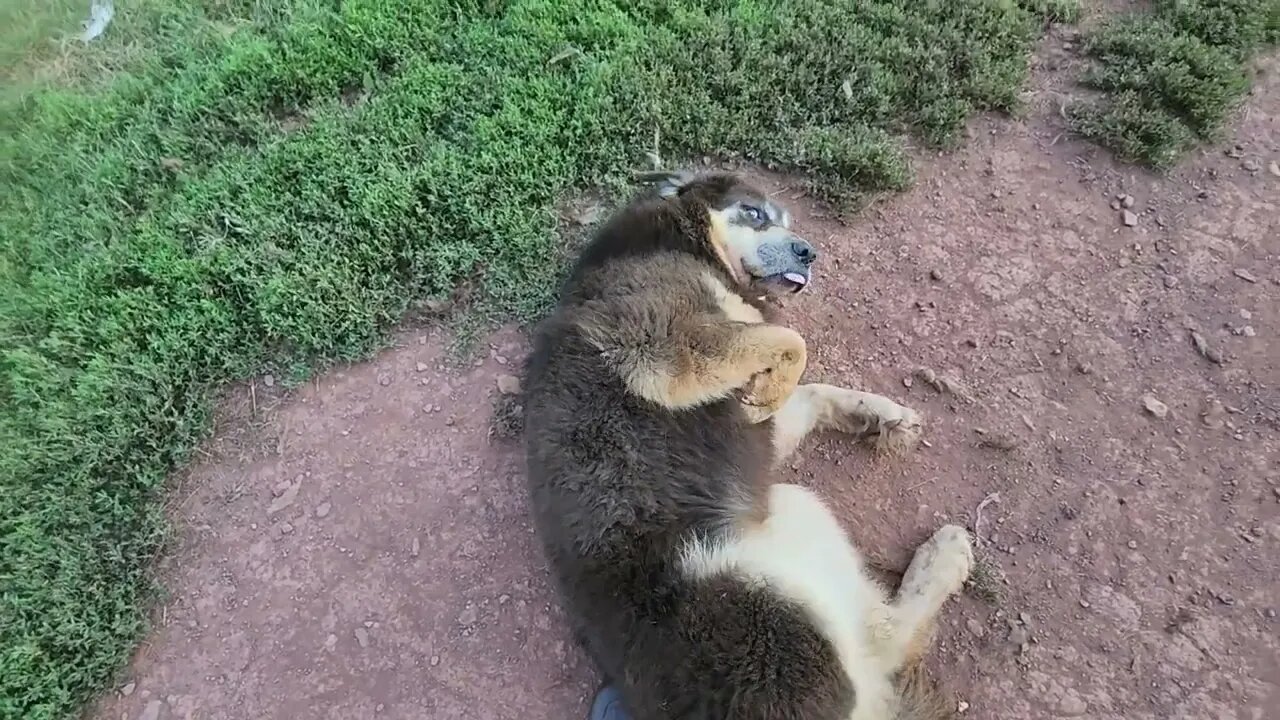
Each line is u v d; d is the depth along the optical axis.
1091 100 1.45
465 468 1.20
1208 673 0.99
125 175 1.47
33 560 1.12
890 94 1.45
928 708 0.90
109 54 1.69
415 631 1.10
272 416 1.26
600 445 0.91
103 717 1.06
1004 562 1.08
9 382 1.27
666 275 1.03
